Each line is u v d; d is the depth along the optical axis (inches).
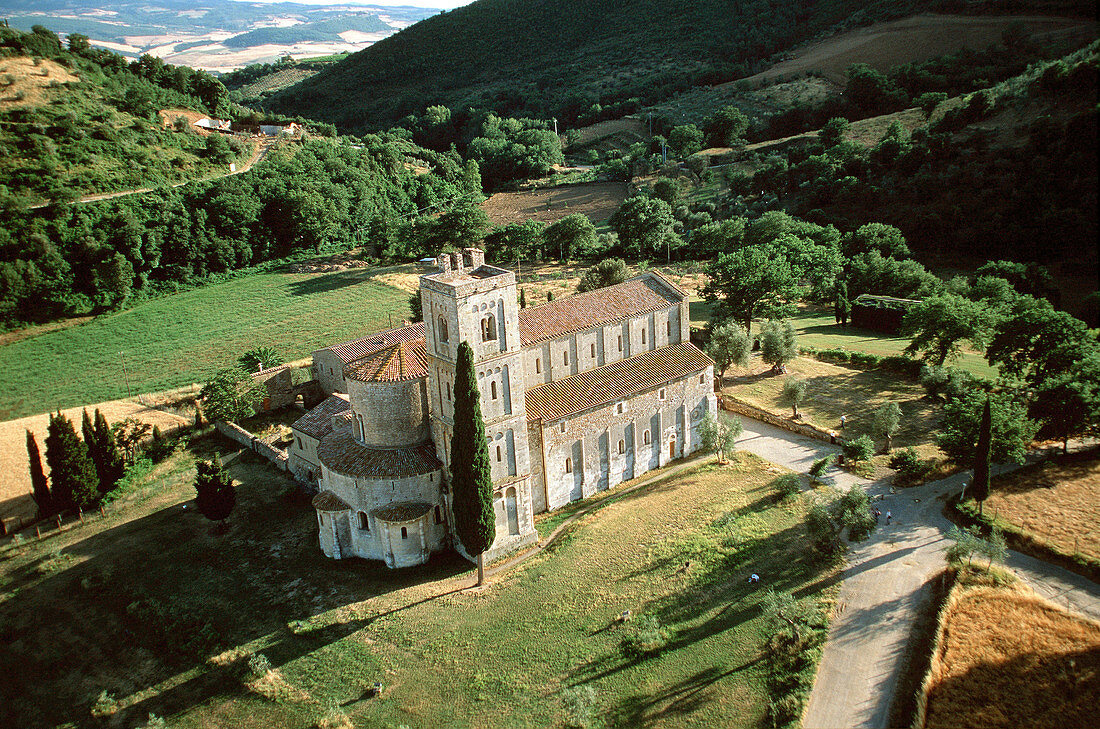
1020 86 6441.9
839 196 6501.0
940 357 3636.8
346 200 7642.7
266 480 3253.0
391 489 2539.4
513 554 2608.3
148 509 3120.1
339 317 5354.3
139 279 5861.2
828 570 2313.0
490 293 2379.4
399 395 2603.3
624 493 2982.3
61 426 2994.6
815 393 3671.3
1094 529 2370.8
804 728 1765.5
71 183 5999.0
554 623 2212.1
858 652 1984.5
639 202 6397.6
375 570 2564.0
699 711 1860.2
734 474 2965.1
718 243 6156.5
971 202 5748.0
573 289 5423.2
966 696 1809.8
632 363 3142.2
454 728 1903.3
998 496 2603.3
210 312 5556.1
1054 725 1723.7
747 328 4266.7
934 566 2304.4
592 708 1895.9
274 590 2493.8
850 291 5123.0
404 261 6879.9
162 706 2081.7
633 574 2377.0
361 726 1937.7
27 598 2591.0
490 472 2448.3
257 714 2014.0
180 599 2485.2
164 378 4446.4
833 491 2753.4
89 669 2251.5
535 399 2847.0
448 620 2267.5
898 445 3068.4
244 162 7765.8
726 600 2222.0
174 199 6314.0
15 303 5226.4
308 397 4047.7
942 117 6914.4
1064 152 5393.7
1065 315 3115.2
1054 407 2743.6
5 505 3238.2
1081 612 2073.1
